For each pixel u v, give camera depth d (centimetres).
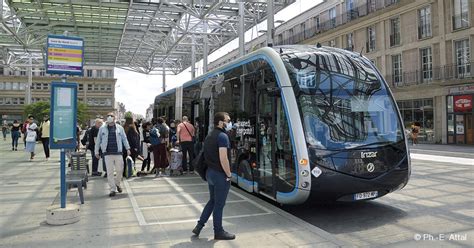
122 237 562
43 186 989
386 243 563
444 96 2795
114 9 2642
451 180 1096
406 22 3080
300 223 633
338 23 3853
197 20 3341
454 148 2317
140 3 2647
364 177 670
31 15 2719
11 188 960
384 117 733
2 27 2973
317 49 805
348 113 708
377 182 678
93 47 4031
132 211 722
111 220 657
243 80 907
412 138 2745
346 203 822
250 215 687
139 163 1540
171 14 2975
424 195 895
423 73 2980
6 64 4644
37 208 747
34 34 3294
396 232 617
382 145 701
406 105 3127
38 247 518
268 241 544
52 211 629
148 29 3278
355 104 720
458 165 1438
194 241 543
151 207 755
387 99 752
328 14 4094
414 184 1038
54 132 646
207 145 553
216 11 2881
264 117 793
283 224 629
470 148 2303
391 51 3203
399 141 723
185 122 1219
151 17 2900
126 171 1137
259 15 2947
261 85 805
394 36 3209
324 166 657
